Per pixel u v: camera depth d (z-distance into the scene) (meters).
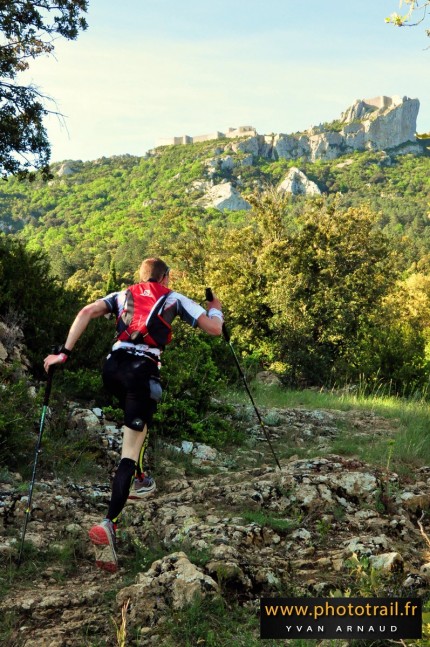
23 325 9.23
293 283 31.52
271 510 5.30
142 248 166.88
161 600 3.69
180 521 4.98
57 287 10.68
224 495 5.58
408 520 5.23
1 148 21.58
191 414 8.11
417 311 54.94
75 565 4.46
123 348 4.33
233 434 8.47
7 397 6.86
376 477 5.76
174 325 10.45
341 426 9.84
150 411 4.30
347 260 34.53
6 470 5.97
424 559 4.53
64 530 4.94
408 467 6.59
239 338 30.27
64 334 9.24
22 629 3.56
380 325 35.22
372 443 8.08
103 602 3.85
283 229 35.53
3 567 4.30
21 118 21.50
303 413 10.64
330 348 31.72
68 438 7.12
